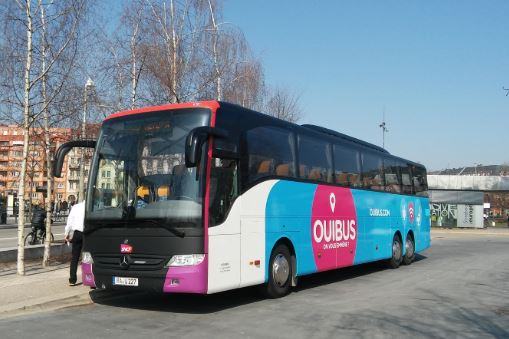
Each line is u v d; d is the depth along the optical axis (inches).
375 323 340.2
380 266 724.0
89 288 433.7
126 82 676.1
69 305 388.5
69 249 679.7
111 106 641.6
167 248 341.7
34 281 462.6
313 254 484.1
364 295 458.9
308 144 494.3
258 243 403.5
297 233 459.8
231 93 798.5
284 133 455.8
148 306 392.5
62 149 388.8
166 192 350.9
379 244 641.6
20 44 504.4
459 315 375.2
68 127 636.1
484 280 581.6
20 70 511.8
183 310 378.0
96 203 375.2
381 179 663.1
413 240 770.2
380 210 650.8
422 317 364.2
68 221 444.5
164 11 695.7
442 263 788.0
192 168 350.3
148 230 348.5
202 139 336.8
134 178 364.8
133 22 683.4
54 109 552.4
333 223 526.9
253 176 404.2
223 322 337.1
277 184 435.2
